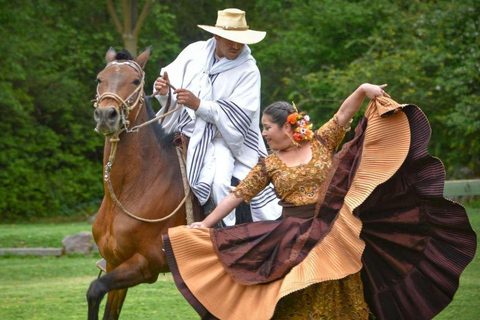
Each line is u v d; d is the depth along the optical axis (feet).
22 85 93.20
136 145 22.49
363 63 74.90
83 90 100.17
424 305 19.70
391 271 19.74
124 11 82.64
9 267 46.80
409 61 71.97
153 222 22.35
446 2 73.61
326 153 19.77
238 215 23.73
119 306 23.62
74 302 33.09
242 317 18.84
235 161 24.27
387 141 19.29
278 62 100.12
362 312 19.06
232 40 23.63
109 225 22.63
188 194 23.06
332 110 79.20
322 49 85.81
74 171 96.99
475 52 67.56
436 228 19.54
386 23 79.51
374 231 19.62
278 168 19.66
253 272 19.17
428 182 19.30
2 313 30.32
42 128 94.17
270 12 106.52
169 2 107.55
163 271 22.88
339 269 18.58
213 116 23.35
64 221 90.89
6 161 90.12
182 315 29.55
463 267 19.45
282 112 19.49
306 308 18.81
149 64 103.09
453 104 70.95
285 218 19.66
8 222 89.25
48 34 95.86
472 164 71.20
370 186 18.88
